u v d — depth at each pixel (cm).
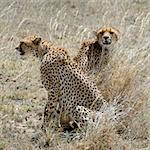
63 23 1967
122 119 1125
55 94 1121
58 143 1063
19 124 1154
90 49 1275
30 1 2145
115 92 1186
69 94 1116
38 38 1164
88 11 2142
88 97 1113
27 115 1194
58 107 1125
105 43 1249
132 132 1125
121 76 1205
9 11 1914
